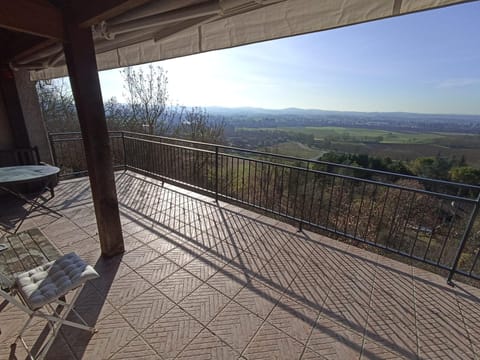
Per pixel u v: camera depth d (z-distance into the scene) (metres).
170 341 1.61
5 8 1.55
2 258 1.99
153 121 10.05
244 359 1.51
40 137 4.32
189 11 1.53
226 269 2.34
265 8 1.71
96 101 2.10
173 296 1.99
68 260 1.67
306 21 1.62
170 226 3.14
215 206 3.79
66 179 5.03
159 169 5.03
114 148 6.39
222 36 2.01
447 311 1.90
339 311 1.88
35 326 1.68
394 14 1.34
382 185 2.47
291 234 3.01
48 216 3.36
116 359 1.49
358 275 2.29
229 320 1.78
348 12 1.47
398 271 2.36
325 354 1.55
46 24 1.77
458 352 1.58
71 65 1.96
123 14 1.73
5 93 3.91
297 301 1.97
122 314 1.80
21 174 2.95
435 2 1.21
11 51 3.32
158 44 2.48
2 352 1.50
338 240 2.92
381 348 1.60
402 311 1.89
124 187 4.61
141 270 2.29
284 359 1.52
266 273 2.29
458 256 2.15
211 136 10.03
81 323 1.71
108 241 2.42
